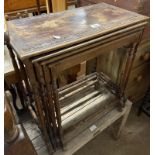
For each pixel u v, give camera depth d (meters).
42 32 0.62
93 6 0.91
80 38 0.59
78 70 1.29
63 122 0.95
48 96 0.62
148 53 1.18
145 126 1.42
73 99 1.09
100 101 1.09
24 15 1.43
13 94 0.94
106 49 0.70
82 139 0.89
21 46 0.53
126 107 1.08
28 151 0.50
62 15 0.77
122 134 1.36
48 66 0.55
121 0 0.92
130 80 1.24
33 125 0.92
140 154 1.23
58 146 0.84
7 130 0.41
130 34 0.75
